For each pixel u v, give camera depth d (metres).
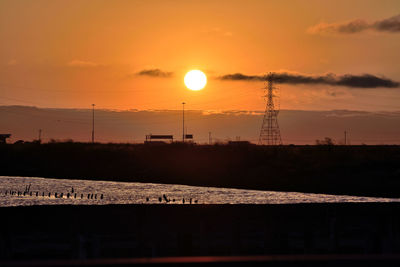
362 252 60.41
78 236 55.25
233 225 59.50
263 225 70.56
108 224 74.81
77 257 54.41
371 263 35.25
